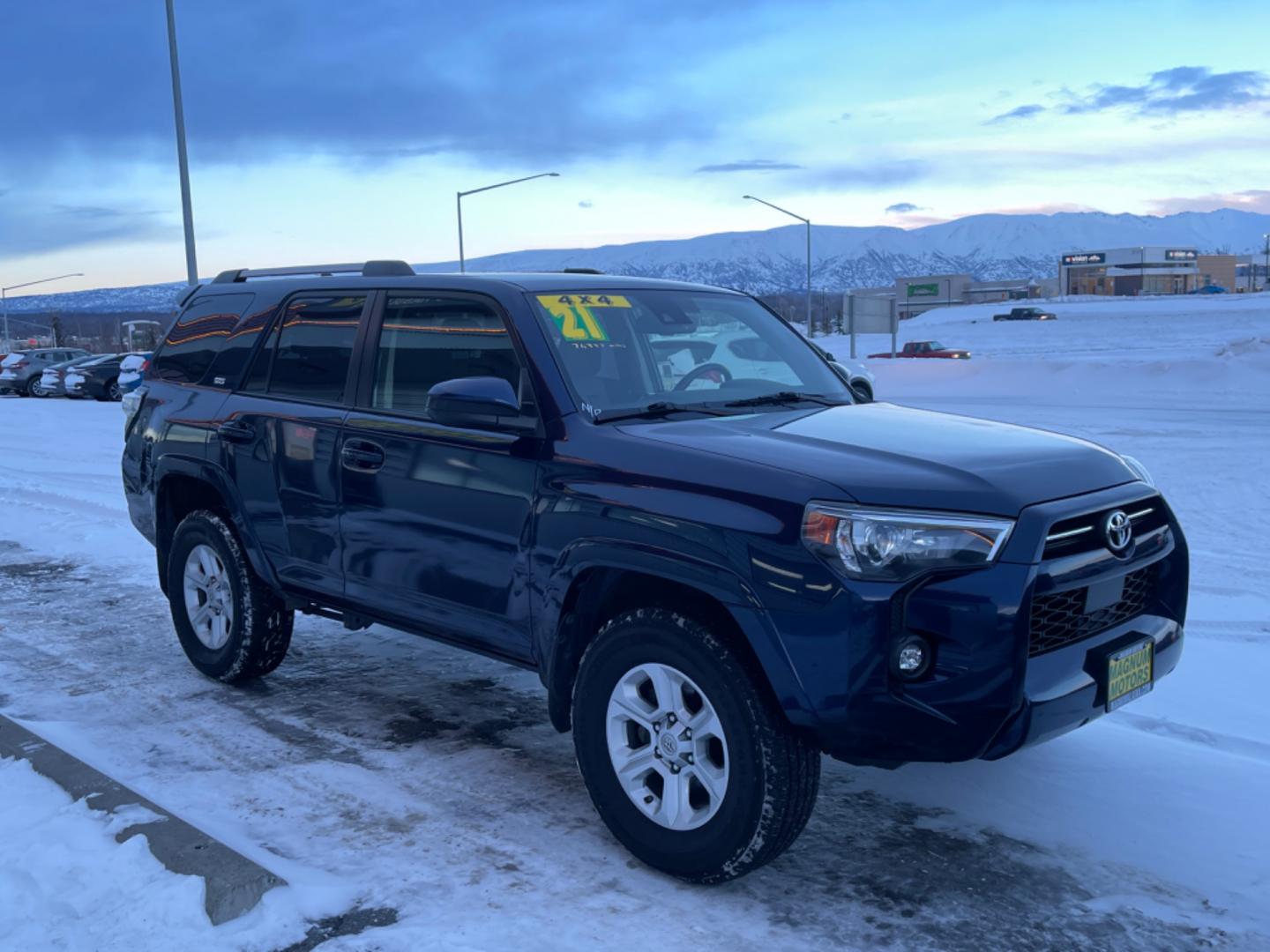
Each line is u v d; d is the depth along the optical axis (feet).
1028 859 11.98
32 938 10.19
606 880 11.51
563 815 13.08
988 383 96.53
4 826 12.20
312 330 16.08
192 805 13.28
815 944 10.31
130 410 19.61
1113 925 10.68
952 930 10.57
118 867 11.22
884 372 106.63
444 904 10.98
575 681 12.26
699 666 10.84
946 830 12.66
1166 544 12.22
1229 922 10.72
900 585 10.11
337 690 17.66
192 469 17.37
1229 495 35.60
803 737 10.76
